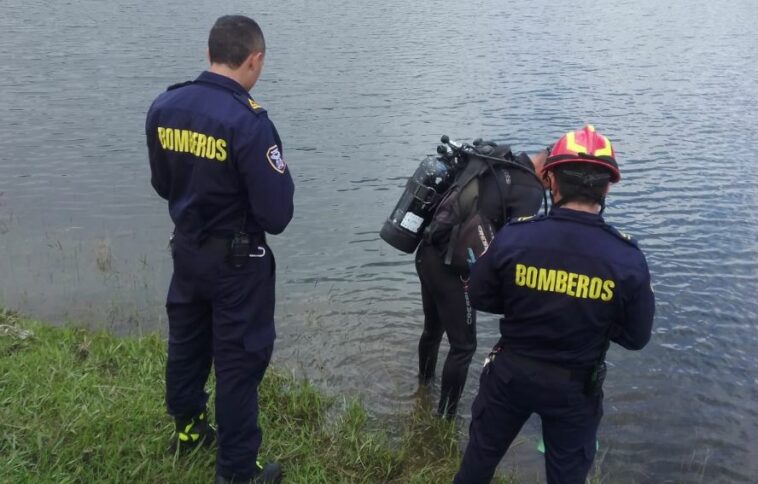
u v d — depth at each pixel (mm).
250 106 2771
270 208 2791
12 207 8242
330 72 17172
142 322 5648
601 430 4520
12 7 26328
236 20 2822
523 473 4059
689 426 4602
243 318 2951
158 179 2979
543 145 11656
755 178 10039
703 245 7641
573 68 18766
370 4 32969
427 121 12945
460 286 4059
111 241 7395
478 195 3754
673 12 32844
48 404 3715
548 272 2600
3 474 3066
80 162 10000
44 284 6285
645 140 12023
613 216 8523
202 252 2891
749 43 23625
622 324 2670
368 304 6152
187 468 3357
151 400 3902
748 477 4168
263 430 3840
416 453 4055
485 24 27531
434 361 4855
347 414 4215
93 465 3281
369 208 8609
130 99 13562
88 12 25781
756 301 6340
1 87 14188
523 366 2740
